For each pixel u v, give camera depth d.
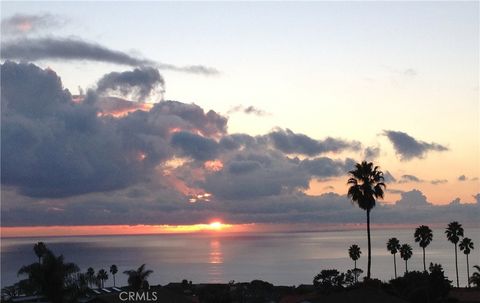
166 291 71.56
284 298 98.44
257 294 144.75
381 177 70.25
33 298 80.25
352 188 70.44
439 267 93.25
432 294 83.19
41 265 69.75
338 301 54.06
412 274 89.38
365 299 53.47
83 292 71.44
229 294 126.62
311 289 136.62
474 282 105.62
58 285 69.00
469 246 151.00
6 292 112.31
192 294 117.50
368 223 70.62
